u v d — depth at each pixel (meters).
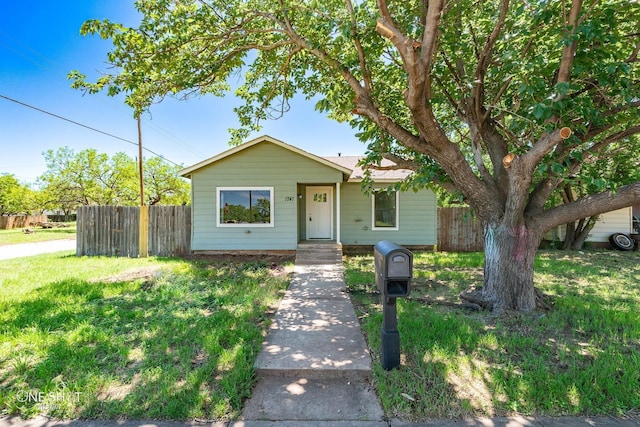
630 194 3.85
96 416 2.11
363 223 11.05
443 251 11.05
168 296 4.92
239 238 9.62
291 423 2.03
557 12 3.36
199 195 9.60
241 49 5.30
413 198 10.94
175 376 2.55
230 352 2.94
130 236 9.80
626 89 3.43
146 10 4.76
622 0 3.62
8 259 9.15
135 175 21.52
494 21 4.57
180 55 5.44
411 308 4.22
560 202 10.90
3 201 25.89
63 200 23.09
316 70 6.18
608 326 3.58
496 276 4.36
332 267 7.79
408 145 4.25
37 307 4.23
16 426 2.02
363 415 2.11
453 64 5.26
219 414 2.11
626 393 2.27
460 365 2.69
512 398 2.24
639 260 8.61
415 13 4.17
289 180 9.54
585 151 3.81
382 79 5.47
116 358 2.88
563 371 2.60
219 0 4.95
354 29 4.11
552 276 6.46
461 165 4.20
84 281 5.82
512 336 3.33
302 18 5.11
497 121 5.01
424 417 2.07
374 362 2.76
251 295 4.98
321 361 2.78
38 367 2.67
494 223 4.44
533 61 3.51
